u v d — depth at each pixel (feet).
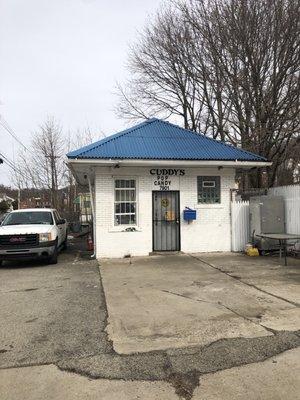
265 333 19.43
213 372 15.53
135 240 48.62
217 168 50.62
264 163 49.11
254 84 59.88
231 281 31.73
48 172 118.83
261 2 57.67
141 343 18.65
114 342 18.86
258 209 47.75
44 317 23.30
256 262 41.55
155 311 23.77
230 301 25.48
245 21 58.39
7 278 37.17
